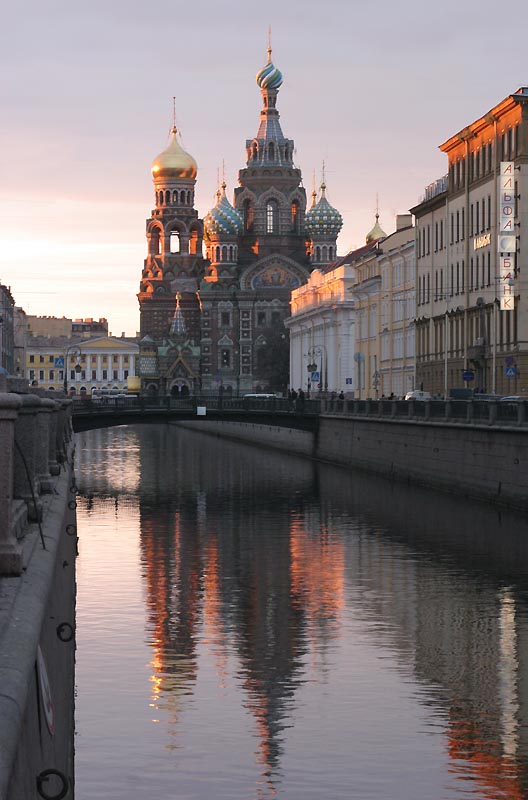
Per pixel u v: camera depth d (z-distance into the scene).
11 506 14.30
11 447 14.16
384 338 152.38
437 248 125.44
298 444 141.12
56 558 18.14
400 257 142.75
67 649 23.86
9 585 13.37
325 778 24.70
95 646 37.12
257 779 24.55
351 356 188.00
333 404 122.00
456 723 29.06
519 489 67.44
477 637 38.91
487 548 57.56
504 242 98.75
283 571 52.56
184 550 59.50
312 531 66.38
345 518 72.00
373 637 39.19
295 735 27.78
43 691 11.95
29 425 20.31
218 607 44.16
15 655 10.05
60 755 17.03
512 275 98.81
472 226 111.62
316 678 33.38
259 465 124.00
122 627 40.22
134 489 95.56
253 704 30.45
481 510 71.00
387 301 150.50
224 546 60.88
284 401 130.25
